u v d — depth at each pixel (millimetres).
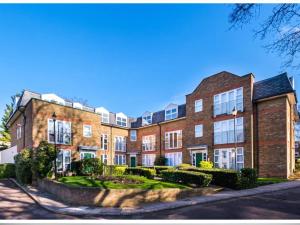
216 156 24859
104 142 33188
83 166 19484
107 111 34562
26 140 22219
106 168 20766
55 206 10516
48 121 21719
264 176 21125
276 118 20922
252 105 22266
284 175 19906
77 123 23953
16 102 28250
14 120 28281
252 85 22609
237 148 22875
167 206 10078
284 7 6895
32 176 17562
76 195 11062
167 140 32125
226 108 24453
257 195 12023
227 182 14484
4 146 42375
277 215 8242
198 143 26906
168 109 32812
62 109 22859
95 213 9250
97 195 10562
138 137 36719
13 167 22875
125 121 36938
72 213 9359
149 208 9883
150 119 35875
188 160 28031
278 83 21125
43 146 17281
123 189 10703
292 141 23953
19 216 9047
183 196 12125
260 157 21609
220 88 25250
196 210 9344
